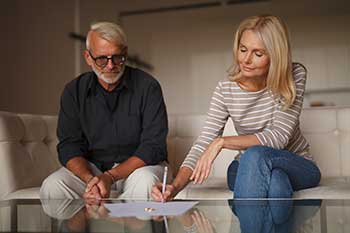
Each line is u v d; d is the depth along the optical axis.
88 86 1.70
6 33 3.01
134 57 5.06
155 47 5.11
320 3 4.63
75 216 1.01
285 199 1.19
